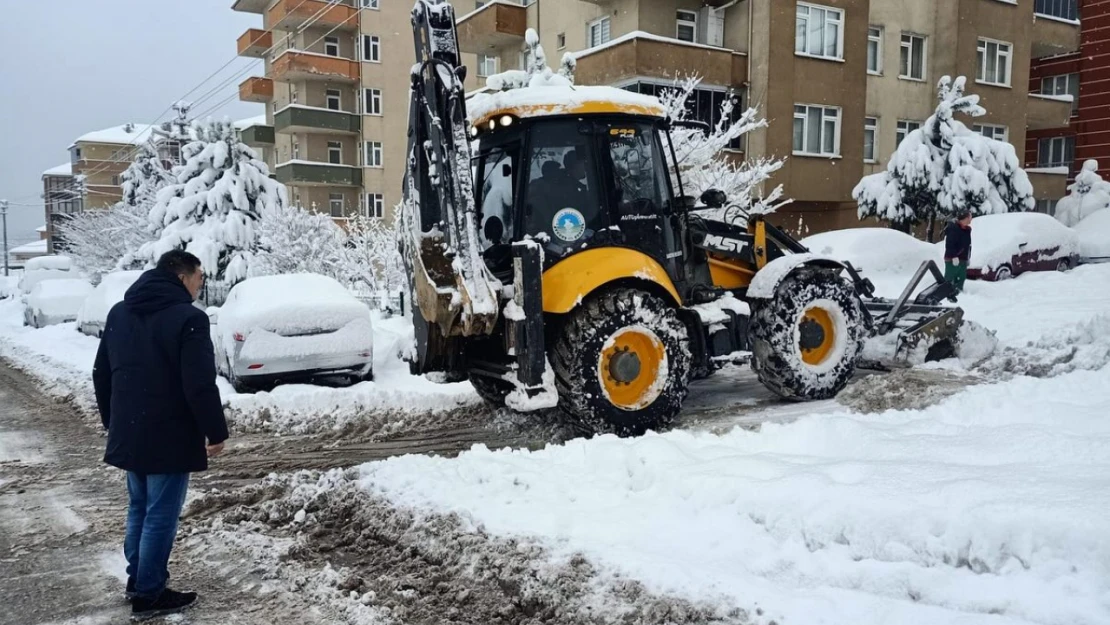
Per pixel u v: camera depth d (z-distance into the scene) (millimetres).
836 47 19781
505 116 5945
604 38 20250
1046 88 29391
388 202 33844
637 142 6367
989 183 18094
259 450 6602
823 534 3602
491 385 7121
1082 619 2789
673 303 6277
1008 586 3031
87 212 30844
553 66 22078
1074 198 23734
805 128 19531
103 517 5156
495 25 22578
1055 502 3402
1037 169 26469
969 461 4391
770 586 3270
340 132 33344
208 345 3627
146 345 3592
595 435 5766
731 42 19406
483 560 3803
